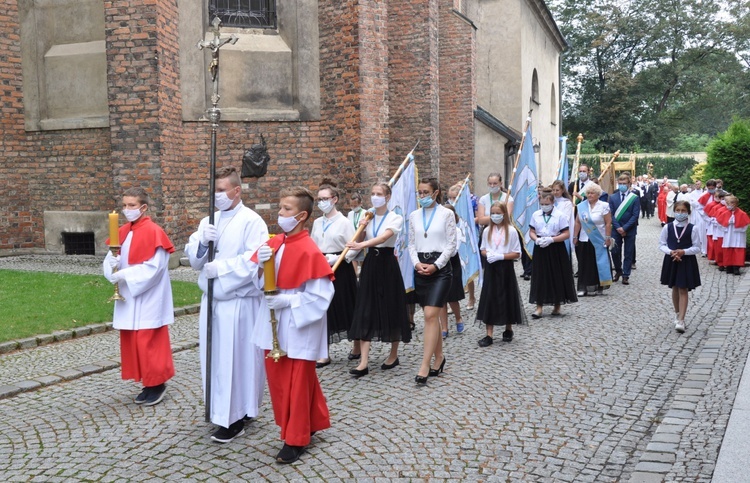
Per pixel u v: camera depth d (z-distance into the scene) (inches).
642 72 2276.1
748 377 244.2
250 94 545.6
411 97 695.7
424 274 259.4
